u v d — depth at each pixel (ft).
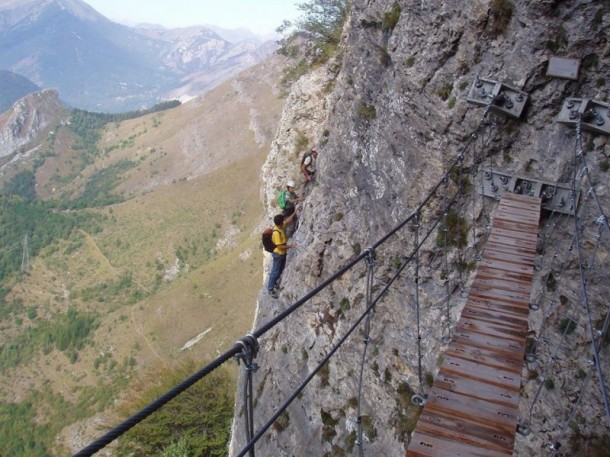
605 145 24.64
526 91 27.12
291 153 65.77
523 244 23.31
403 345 32.07
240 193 562.66
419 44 31.76
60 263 561.02
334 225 41.09
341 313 38.14
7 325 471.21
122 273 525.34
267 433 43.34
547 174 26.63
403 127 33.12
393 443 30.86
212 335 304.91
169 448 92.53
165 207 589.73
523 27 26.91
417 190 32.01
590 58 25.35
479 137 28.68
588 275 24.07
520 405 24.99
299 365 41.75
